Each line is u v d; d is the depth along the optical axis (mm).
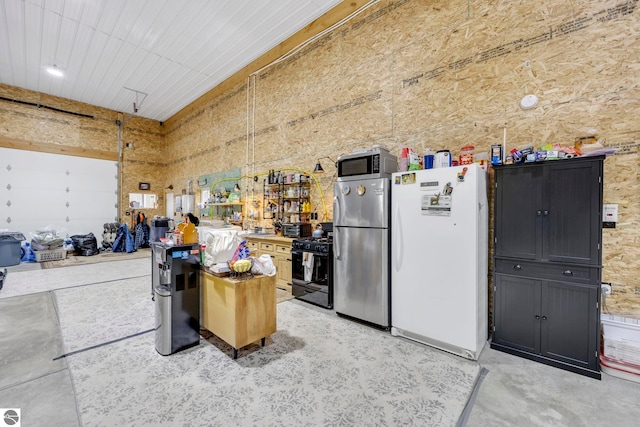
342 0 4316
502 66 3027
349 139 4418
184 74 6547
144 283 4844
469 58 3250
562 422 1761
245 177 6430
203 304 2838
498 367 2396
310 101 5000
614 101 2461
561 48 2699
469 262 2545
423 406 1905
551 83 2750
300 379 2201
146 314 3494
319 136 4867
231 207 6988
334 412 1845
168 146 9578
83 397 1965
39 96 7543
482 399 1992
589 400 1960
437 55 3492
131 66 6141
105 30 4867
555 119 2729
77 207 8180
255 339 2596
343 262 3482
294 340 2871
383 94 4012
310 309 3812
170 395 1999
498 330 2686
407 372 2311
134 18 4562
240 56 5801
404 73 3793
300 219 5176
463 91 3291
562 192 2361
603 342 2307
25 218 7398
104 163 8641
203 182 7836
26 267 6051
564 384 2150
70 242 7512
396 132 3871
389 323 3148
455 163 3299
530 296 2510
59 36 5039
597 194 2223
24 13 4445
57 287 4594
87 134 8344
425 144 3590
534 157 2482
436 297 2725
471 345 2516
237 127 6633
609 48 2482
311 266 3994
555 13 2730
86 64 6039
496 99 3064
